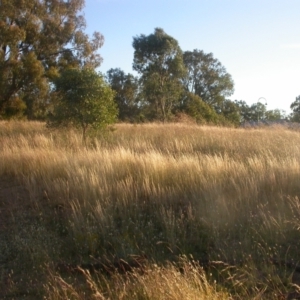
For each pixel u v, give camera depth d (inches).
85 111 493.0
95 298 173.2
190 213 242.2
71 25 989.2
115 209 256.5
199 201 261.1
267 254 201.5
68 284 180.4
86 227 235.0
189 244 221.6
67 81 492.7
